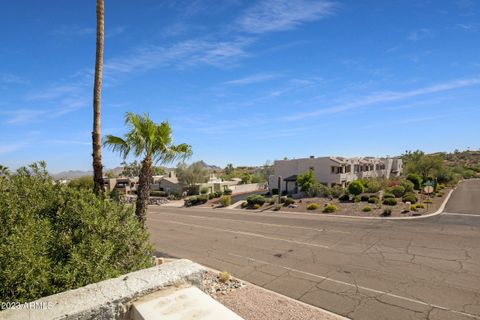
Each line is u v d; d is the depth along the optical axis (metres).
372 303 8.15
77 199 5.62
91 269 4.31
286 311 7.16
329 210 27.03
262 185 66.44
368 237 16.53
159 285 3.57
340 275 10.49
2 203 4.98
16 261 3.81
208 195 44.75
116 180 54.84
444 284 9.42
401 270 10.89
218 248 15.11
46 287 3.91
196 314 3.07
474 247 13.79
